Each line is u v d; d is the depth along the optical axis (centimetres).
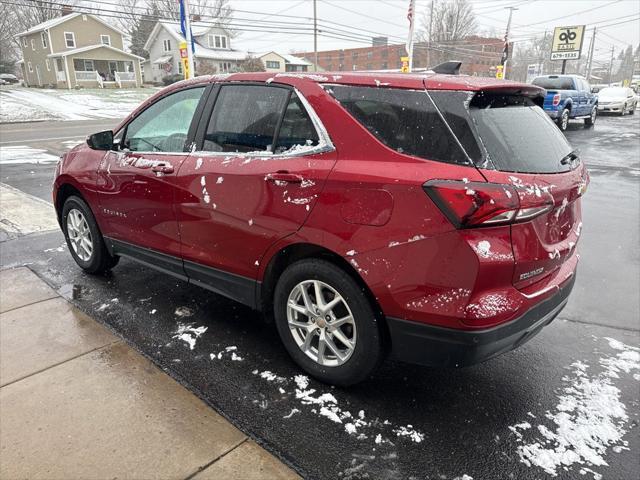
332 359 279
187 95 338
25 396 267
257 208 279
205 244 316
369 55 7594
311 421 253
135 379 285
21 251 501
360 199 238
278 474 218
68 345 321
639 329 360
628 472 223
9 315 360
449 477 219
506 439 242
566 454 233
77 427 244
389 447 236
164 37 5250
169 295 402
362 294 249
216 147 310
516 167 228
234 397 271
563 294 264
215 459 225
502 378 296
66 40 4391
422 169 225
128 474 215
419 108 235
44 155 1202
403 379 292
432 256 222
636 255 521
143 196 350
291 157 268
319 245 256
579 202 296
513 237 220
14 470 216
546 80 1767
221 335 338
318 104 262
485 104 240
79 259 443
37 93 3628
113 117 2553
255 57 5444
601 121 2211
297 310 284
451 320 223
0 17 6234
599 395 279
